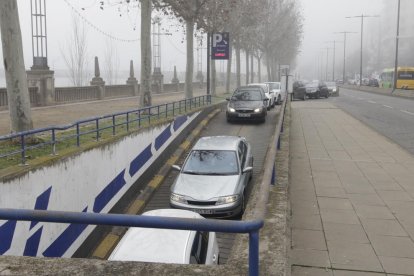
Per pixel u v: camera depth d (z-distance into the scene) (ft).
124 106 83.05
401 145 51.19
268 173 16.85
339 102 131.13
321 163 39.68
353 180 33.01
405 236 21.18
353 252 19.19
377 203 26.86
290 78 108.17
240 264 12.20
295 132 61.41
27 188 27.89
